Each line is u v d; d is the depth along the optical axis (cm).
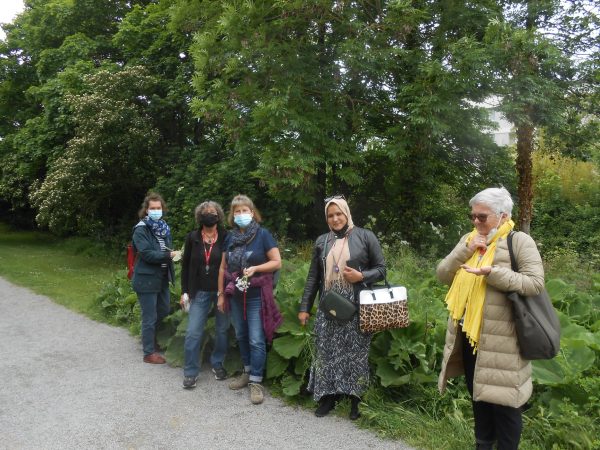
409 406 385
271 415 390
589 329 467
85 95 1330
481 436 303
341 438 350
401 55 923
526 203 993
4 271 1185
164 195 1296
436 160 1150
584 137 1052
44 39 1738
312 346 429
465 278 290
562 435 311
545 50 830
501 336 269
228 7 851
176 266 704
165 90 1409
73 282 1045
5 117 2112
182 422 378
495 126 1032
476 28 948
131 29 1431
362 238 378
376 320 352
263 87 914
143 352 532
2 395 430
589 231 1375
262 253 436
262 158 898
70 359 530
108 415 390
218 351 470
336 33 942
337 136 976
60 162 1358
